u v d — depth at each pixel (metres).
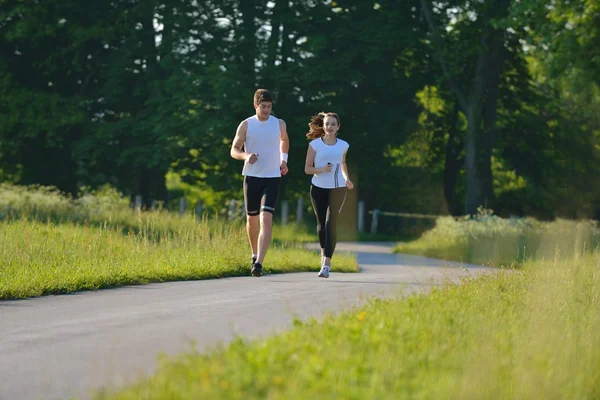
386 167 91.44
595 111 105.06
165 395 11.00
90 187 92.44
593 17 69.75
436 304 18.94
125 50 86.69
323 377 12.02
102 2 87.44
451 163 95.88
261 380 11.73
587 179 107.50
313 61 83.12
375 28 84.38
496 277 25.81
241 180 85.62
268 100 29.09
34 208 55.06
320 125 29.73
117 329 18.19
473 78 82.81
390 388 12.05
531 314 17.95
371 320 16.61
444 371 13.03
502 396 12.80
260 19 85.75
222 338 16.86
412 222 83.12
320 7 85.31
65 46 87.19
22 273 26.72
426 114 93.25
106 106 89.81
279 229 76.69
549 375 13.81
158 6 85.31
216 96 80.38
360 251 60.00
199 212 89.00
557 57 70.75
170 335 17.27
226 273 31.36
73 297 24.02
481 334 15.86
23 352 15.99
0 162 92.56
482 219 62.09
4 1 85.69
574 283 22.50
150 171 91.12
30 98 85.69
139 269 29.20
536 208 110.31
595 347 16.52
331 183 29.55
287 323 18.55
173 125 81.69
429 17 79.75
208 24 85.38
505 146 103.19
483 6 76.69
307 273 33.97
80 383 13.65
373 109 90.00
